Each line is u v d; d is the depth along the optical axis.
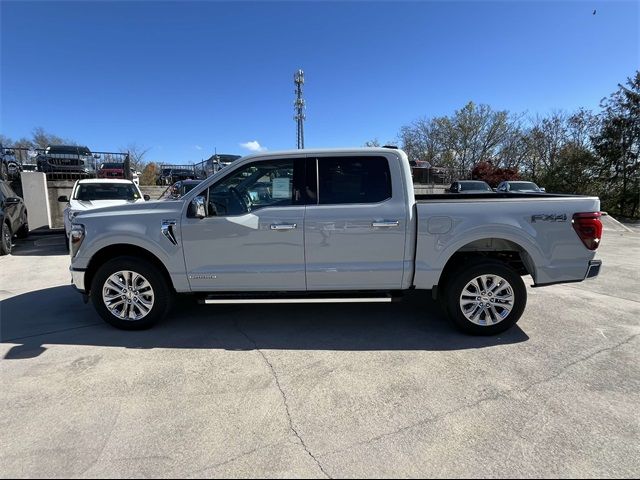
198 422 2.88
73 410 3.03
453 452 2.56
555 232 4.26
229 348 4.14
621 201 25.06
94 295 4.55
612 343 4.22
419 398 3.18
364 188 4.36
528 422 2.86
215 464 2.46
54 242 12.21
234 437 2.71
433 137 46.56
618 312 5.24
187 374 3.59
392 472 2.39
